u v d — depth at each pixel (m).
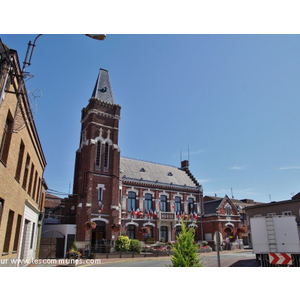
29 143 16.58
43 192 27.09
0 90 9.85
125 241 30.08
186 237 11.49
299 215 36.59
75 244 27.77
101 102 35.16
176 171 47.34
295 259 16.08
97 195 31.55
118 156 34.31
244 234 51.25
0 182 11.19
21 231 16.14
